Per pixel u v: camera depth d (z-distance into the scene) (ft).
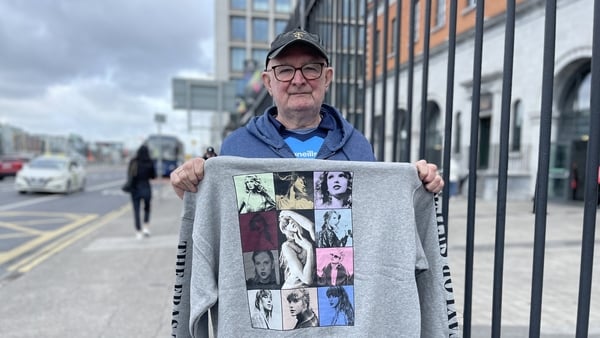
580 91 39.73
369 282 4.59
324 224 4.67
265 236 4.64
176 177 4.64
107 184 73.51
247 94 74.23
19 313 11.61
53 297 12.90
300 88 5.36
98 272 15.70
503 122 4.65
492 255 17.22
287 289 4.63
